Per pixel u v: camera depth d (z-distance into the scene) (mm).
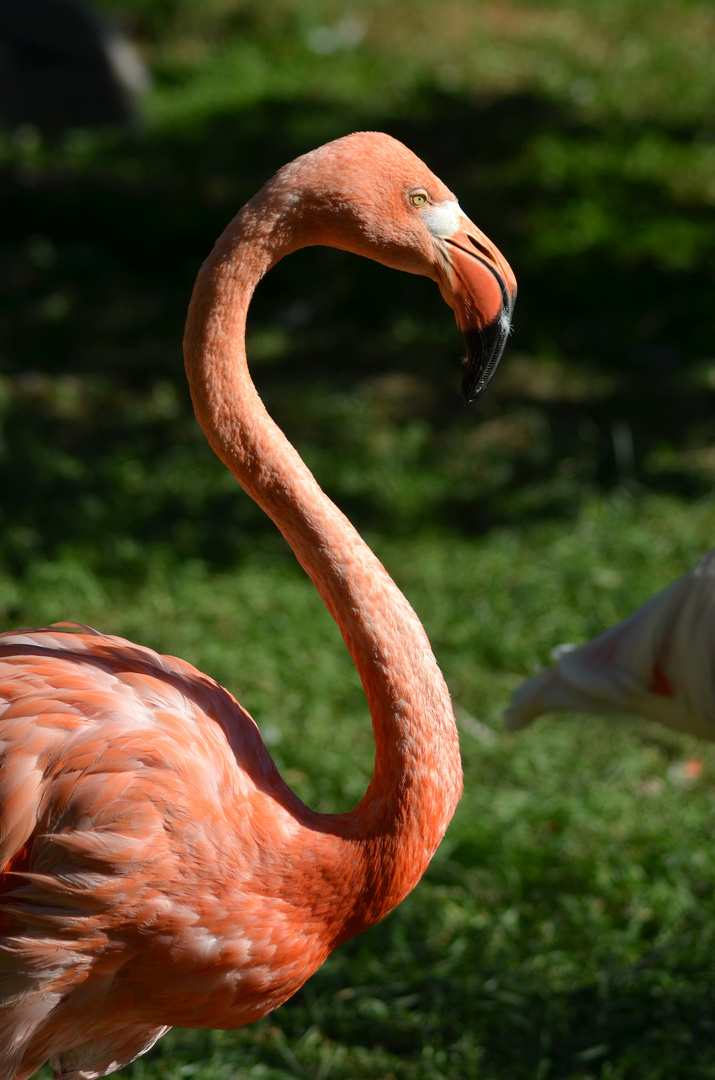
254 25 19703
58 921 3189
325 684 7605
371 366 11758
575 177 15117
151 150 15859
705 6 21609
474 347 3527
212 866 3295
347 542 3500
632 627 5309
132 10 19719
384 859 3484
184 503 9562
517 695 5688
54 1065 3906
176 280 13188
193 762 3377
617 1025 5207
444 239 3477
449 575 8734
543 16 21250
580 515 9438
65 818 3268
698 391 11320
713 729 5211
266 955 3422
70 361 11656
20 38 16188
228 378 3457
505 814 6496
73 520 9188
